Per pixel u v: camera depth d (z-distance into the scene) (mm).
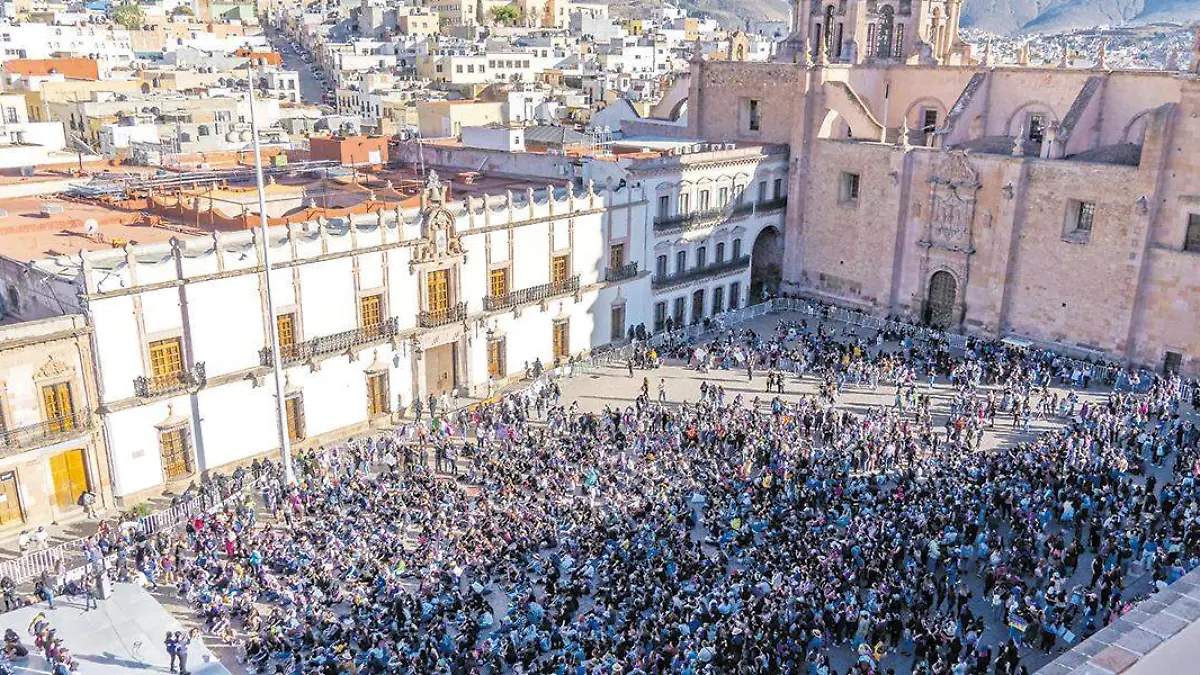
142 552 39656
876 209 74938
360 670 31297
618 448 50188
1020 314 68938
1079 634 33719
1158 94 65688
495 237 58688
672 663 30094
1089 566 38781
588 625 33062
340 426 53781
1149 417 54906
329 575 37281
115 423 44906
